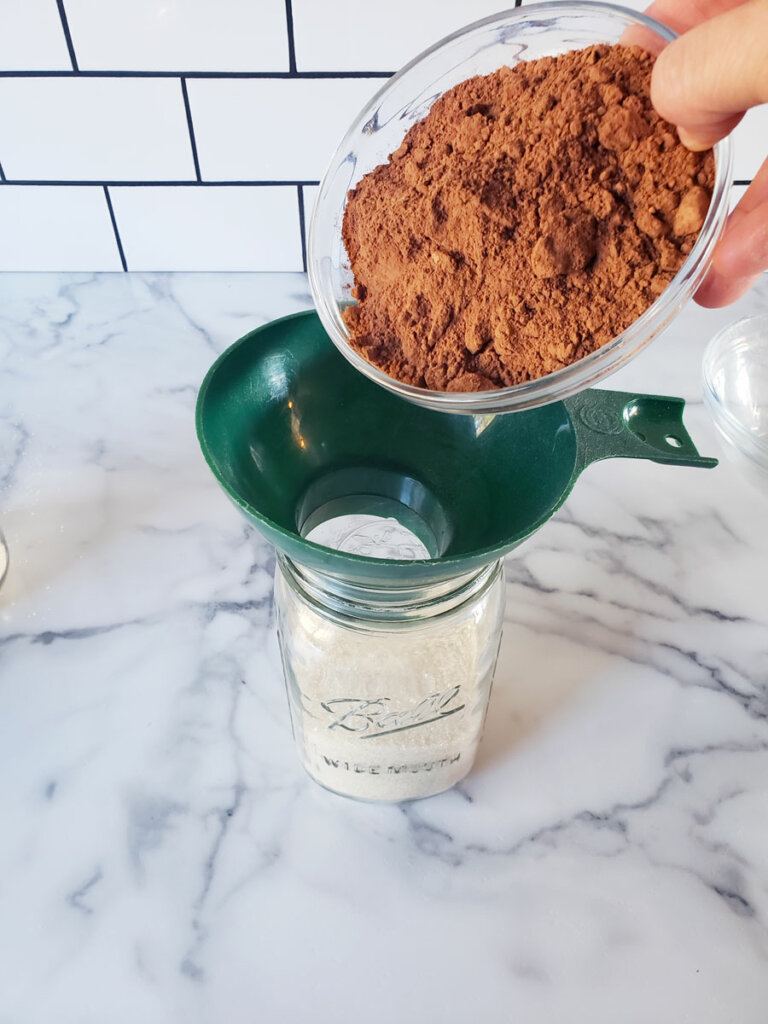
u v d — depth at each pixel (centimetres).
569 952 44
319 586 39
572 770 52
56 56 67
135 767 51
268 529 32
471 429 43
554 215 36
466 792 51
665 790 51
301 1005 42
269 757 52
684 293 35
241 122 71
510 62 43
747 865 48
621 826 49
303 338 43
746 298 81
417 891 47
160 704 54
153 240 80
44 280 82
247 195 76
